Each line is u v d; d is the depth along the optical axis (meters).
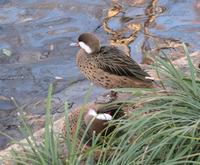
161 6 14.91
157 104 7.48
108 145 6.99
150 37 13.48
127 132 6.93
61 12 14.88
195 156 6.88
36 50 13.40
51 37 13.84
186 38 13.43
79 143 7.43
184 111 7.10
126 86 9.82
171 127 6.96
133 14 14.59
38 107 11.19
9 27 14.30
